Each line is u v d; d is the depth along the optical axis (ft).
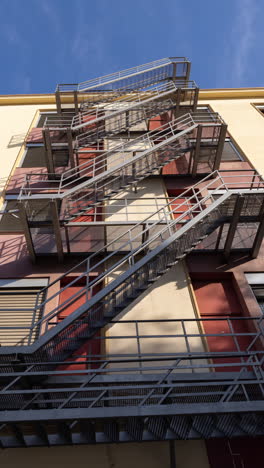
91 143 51.47
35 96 72.08
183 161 48.60
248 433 20.67
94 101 63.77
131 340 28.71
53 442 20.95
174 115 58.85
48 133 47.83
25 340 28.66
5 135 59.98
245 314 31.09
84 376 23.52
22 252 36.73
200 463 21.93
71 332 25.44
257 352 23.21
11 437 21.04
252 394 22.75
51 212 33.45
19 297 32.48
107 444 22.61
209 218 33.22
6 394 20.63
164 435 20.71
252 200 33.50
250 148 53.57
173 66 64.90
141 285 28.25
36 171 50.34
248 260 35.22
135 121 55.88
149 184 46.14
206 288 33.78
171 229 35.68
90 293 31.37
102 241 35.99
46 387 23.34
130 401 22.36
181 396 20.63
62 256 34.83
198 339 28.73
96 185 39.17
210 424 20.18
